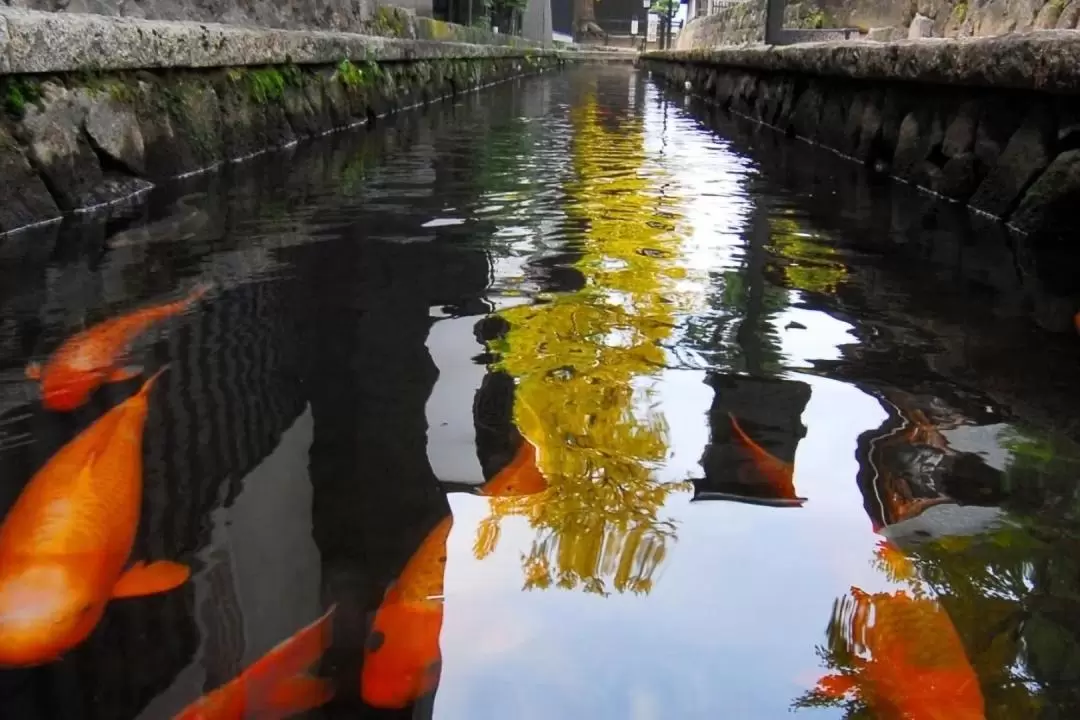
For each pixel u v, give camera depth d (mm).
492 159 5727
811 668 1007
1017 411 1745
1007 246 3275
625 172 5273
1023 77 3299
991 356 2062
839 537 1272
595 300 2461
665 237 3385
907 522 1316
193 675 948
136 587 1091
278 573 1127
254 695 922
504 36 19391
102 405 1631
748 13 12438
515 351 2006
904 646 1036
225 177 4473
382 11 9219
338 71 7254
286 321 2172
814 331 2229
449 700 935
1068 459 1524
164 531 1214
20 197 3100
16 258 2727
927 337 2195
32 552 1131
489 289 2533
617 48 45156
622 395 1769
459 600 1102
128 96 3857
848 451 1547
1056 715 930
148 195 3855
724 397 1777
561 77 22078
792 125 7844
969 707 939
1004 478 1459
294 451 1462
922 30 6406
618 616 1085
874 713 933
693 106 12250
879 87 5531
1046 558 1223
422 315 2264
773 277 2783
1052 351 2102
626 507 1337
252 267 2715
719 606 1114
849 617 1094
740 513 1332
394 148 6148
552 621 1072
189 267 2689
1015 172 3654
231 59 5016
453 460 1454
